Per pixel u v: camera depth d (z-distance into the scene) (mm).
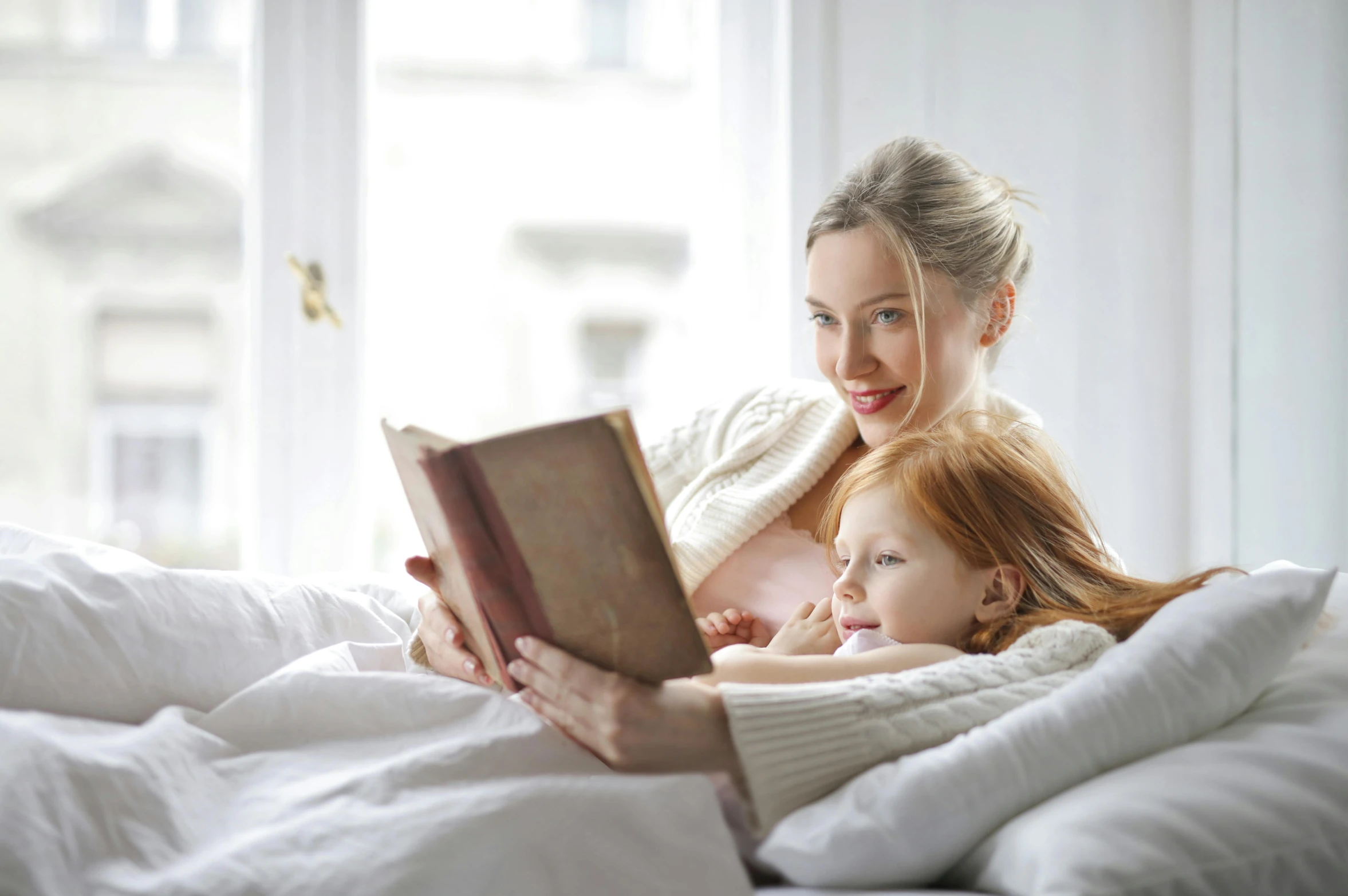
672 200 1782
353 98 1664
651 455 1293
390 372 1730
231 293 1682
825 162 1688
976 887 661
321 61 1656
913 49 1689
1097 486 1702
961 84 1688
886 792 647
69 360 1660
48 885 578
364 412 1687
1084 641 786
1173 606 771
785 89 1701
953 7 1687
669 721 692
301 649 914
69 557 837
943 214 1088
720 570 1110
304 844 617
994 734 670
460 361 1749
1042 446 1036
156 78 1661
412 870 608
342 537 1674
